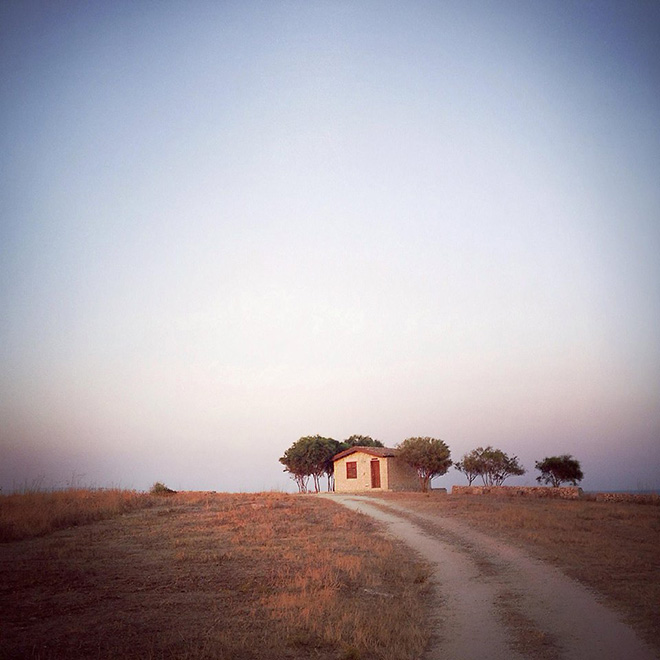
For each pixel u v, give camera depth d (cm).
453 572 1709
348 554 1947
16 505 2680
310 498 4144
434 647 1073
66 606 1277
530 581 1550
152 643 1051
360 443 7275
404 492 4788
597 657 984
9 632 1098
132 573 1597
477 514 2927
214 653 1001
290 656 1012
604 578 1529
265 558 1831
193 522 2608
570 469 5541
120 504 3041
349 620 1202
